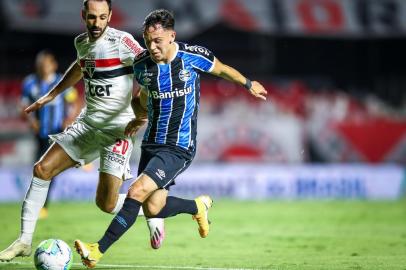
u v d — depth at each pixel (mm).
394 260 28156
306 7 73438
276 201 57594
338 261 27812
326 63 77938
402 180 62000
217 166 59406
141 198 22406
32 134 56812
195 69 23359
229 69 23969
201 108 60281
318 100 63781
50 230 37625
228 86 61219
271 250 31188
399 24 75000
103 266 25844
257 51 75125
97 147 25453
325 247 32344
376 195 61594
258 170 59906
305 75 77250
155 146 23531
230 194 59281
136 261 27453
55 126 42219
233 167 59469
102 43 24125
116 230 21984
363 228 40531
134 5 68625
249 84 24328
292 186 60438
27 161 56812
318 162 62594
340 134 63062
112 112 24875
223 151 60406
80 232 37125
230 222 42938
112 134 25188
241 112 60938
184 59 23109
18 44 70062
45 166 24844
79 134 25094
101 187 25812
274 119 61562
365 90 75000
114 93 24641
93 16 23406
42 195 24984
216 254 29750
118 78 24516
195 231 38406
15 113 56531
